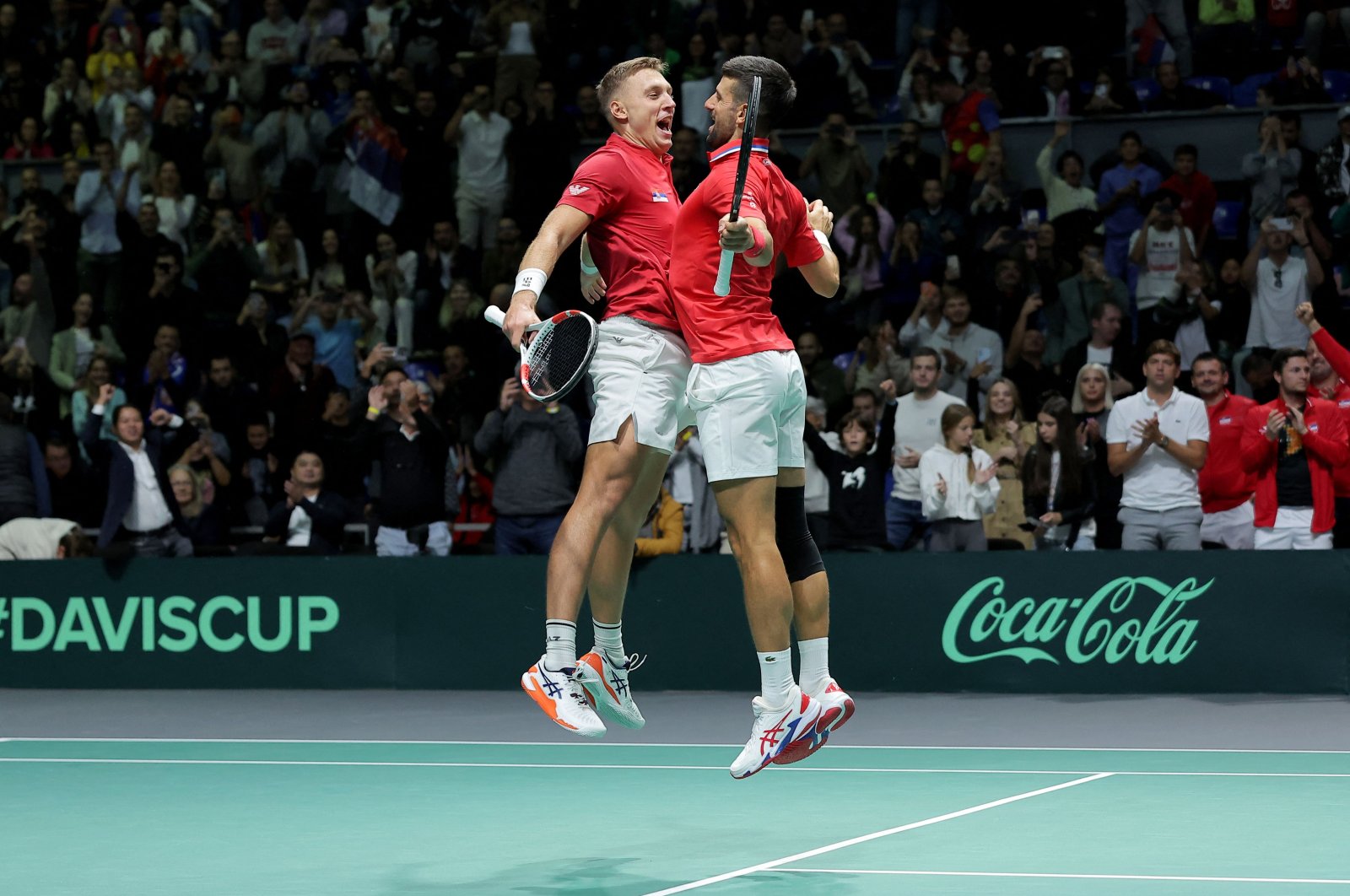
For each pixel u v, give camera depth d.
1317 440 10.34
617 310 5.29
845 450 11.39
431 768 7.48
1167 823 5.78
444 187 15.67
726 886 4.71
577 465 11.80
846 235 14.16
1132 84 15.80
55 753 8.16
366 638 11.48
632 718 5.52
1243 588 10.16
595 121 16.09
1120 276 13.97
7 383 14.40
